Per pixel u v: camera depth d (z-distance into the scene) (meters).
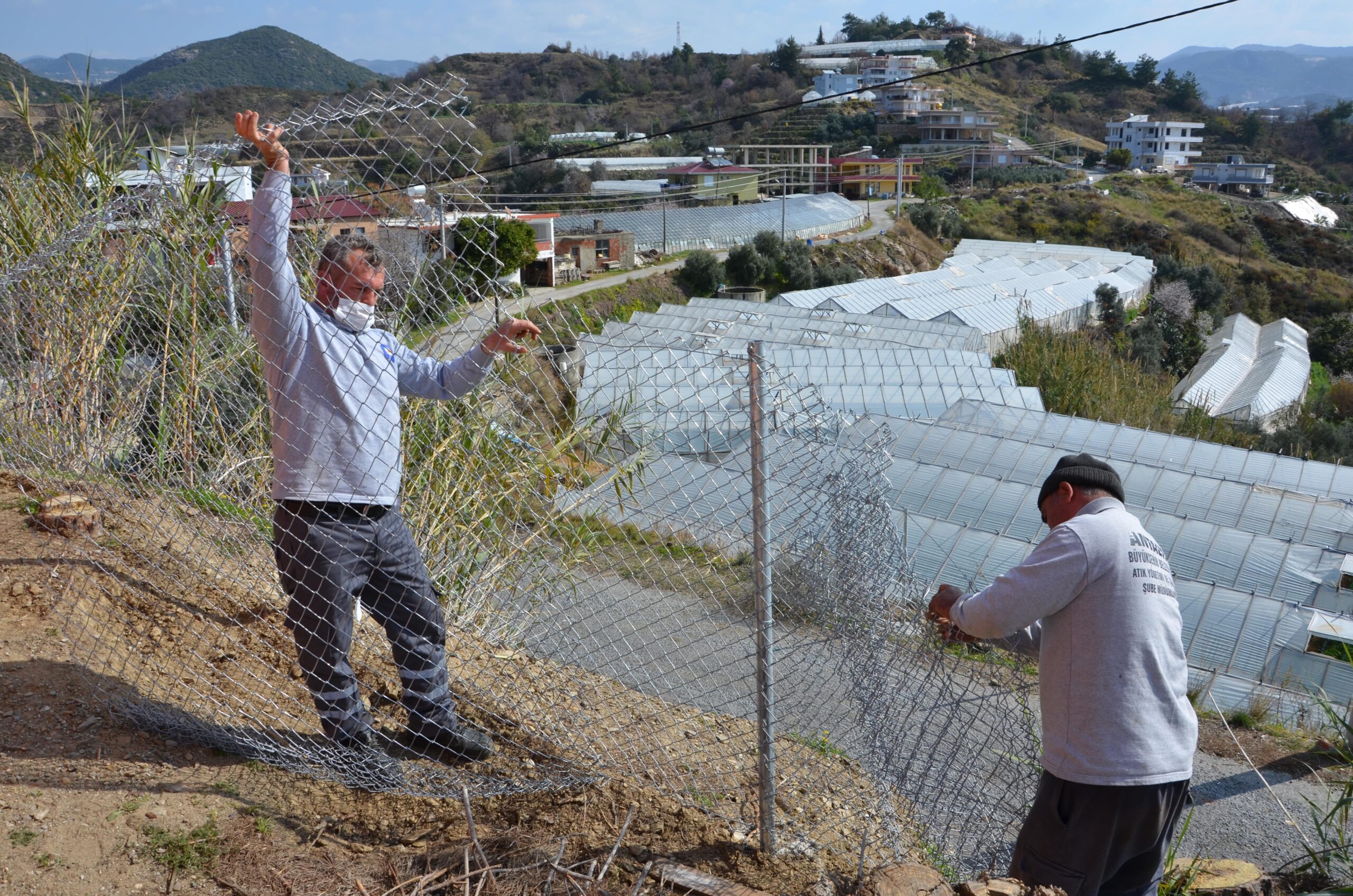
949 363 21.91
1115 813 2.32
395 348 2.85
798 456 2.62
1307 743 5.45
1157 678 2.34
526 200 62.00
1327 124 129.75
